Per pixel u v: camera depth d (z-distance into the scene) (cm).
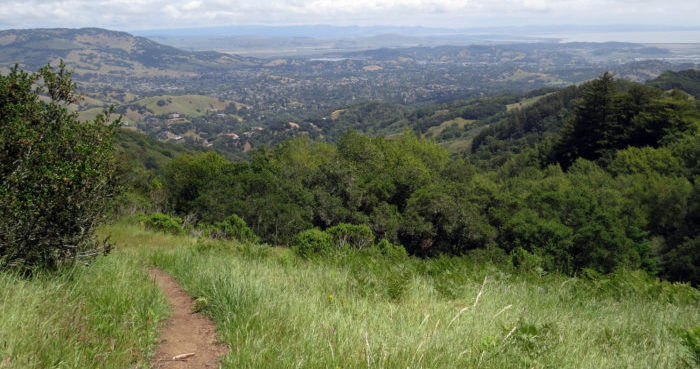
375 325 379
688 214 3144
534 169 6169
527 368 294
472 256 2592
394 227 3089
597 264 2297
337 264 824
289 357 279
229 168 3719
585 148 6347
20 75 453
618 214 3028
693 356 320
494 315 418
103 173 473
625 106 6275
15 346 244
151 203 3022
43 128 448
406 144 5797
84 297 379
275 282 553
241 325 346
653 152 4656
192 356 310
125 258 703
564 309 531
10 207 393
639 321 497
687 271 2655
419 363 280
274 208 2762
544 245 2434
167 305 444
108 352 271
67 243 453
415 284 600
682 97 6844
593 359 327
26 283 374
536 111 14400
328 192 3506
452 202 3073
